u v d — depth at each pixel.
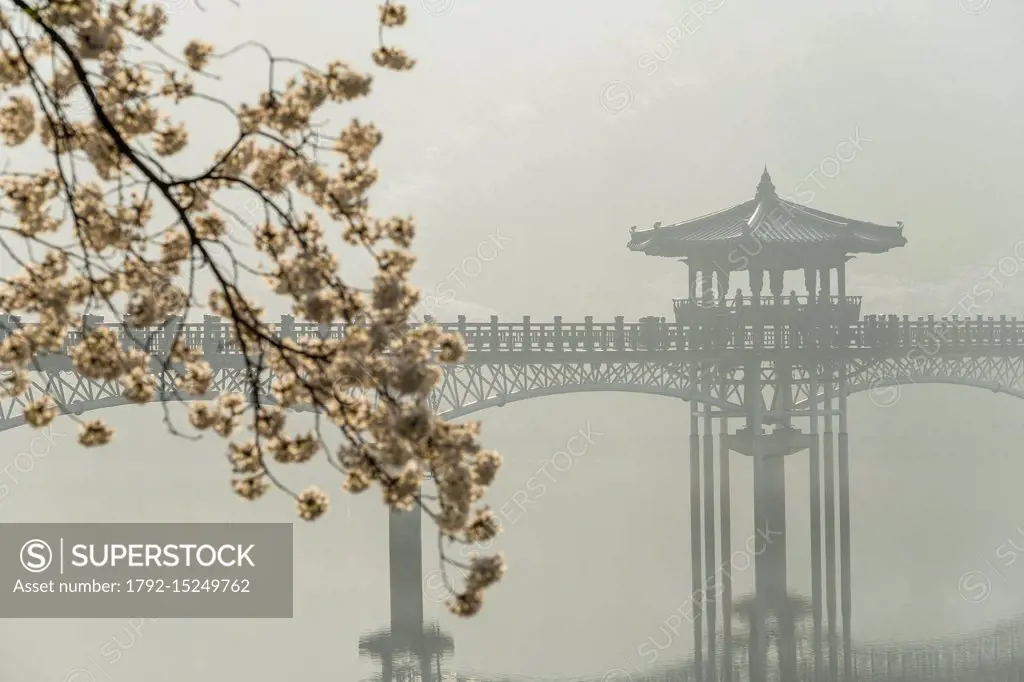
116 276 17.59
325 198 17.53
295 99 17.17
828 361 130.38
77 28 16.03
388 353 16.48
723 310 126.25
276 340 16.67
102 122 15.96
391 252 17.42
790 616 110.25
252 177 18.02
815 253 128.88
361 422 16.59
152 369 90.44
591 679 89.38
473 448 16.25
